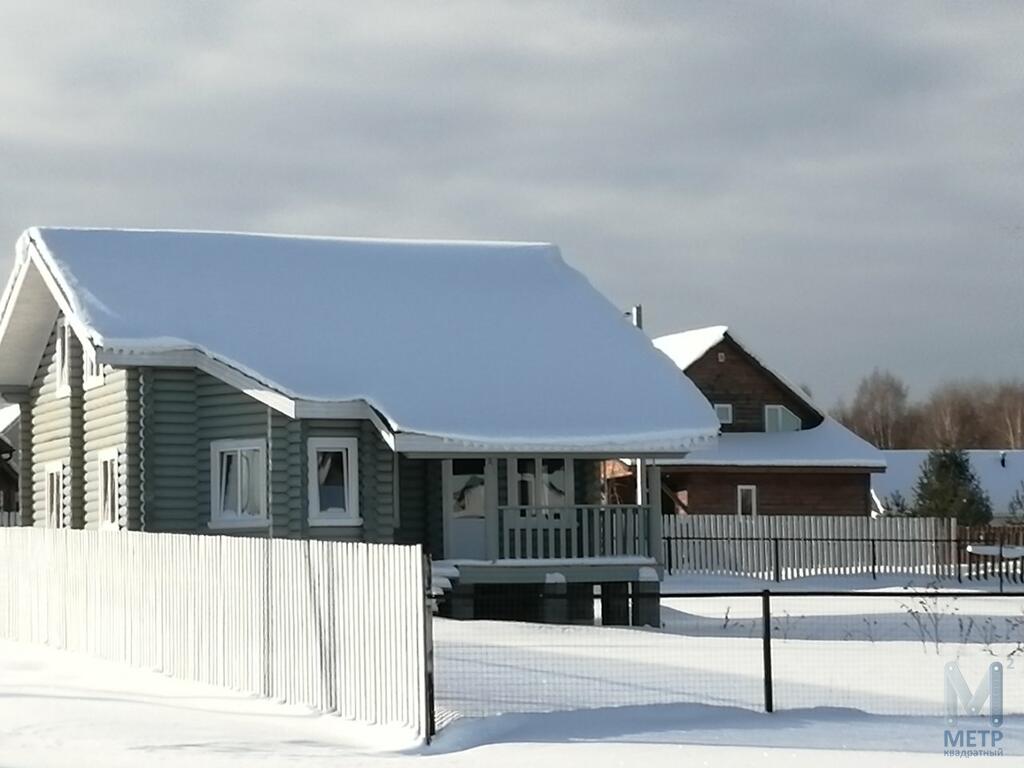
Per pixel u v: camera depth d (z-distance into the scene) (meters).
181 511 28.00
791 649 21.78
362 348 29.16
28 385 34.16
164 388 28.05
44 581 24.55
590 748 13.65
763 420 57.75
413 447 26.66
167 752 13.61
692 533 47.06
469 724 14.62
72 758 13.24
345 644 15.82
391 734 14.58
